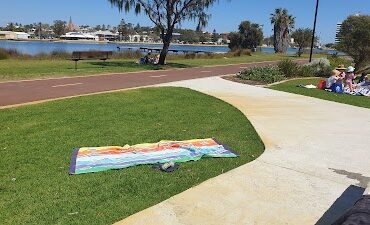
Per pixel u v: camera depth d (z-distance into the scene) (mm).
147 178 5480
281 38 80875
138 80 17922
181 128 8523
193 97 12906
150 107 10711
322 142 7871
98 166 5871
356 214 3410
